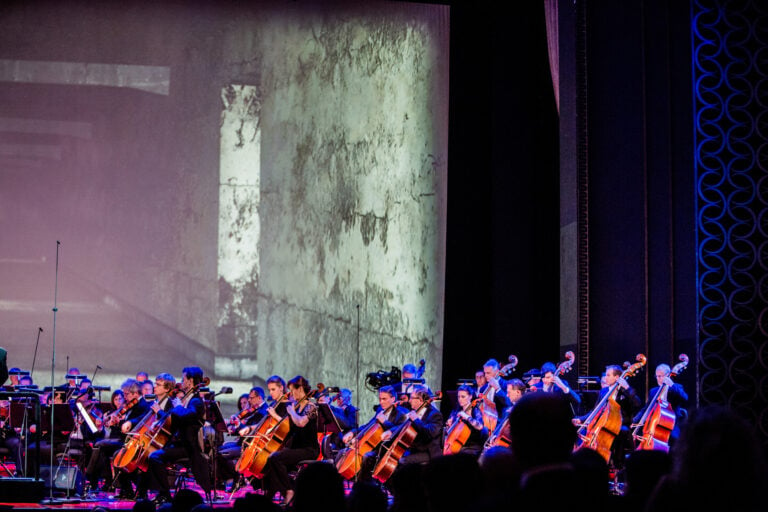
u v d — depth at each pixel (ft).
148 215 66.28
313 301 50.19
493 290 35.22
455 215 35.42
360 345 44.60
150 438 27.68
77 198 71.05
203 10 45.80
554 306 35.32
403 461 27.30
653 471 10.43
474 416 28.58
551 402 7.41
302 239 51.78
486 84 35.81
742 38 30.58
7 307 69.87
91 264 72.28
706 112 30.50
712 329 29.73
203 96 58.29
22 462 30.68
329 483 9.43
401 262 40.81
